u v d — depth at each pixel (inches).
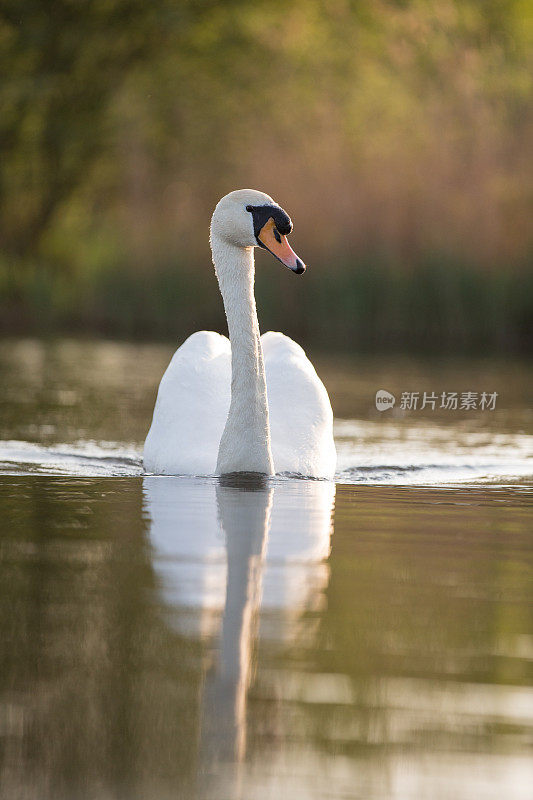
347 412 689.0
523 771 173.3
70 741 182.4
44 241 1793.8
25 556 296.0
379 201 1242.6
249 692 201.9
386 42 1556.3
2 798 165.8
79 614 244.4
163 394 477.4
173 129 1659.7
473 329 1199.6
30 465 472.4
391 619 245.0
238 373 425.4
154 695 201.0
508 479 458.3
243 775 172.7
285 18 1691.7
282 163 1328.7
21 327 1395.2
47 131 1673.2
